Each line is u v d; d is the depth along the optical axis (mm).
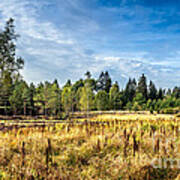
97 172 7887
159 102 53062
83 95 47906
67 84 69562
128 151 9102
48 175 7652
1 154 8508
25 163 8086
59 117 36781
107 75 80562
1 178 7473
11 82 23188
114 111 52281
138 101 56688
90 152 8930
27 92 48562
